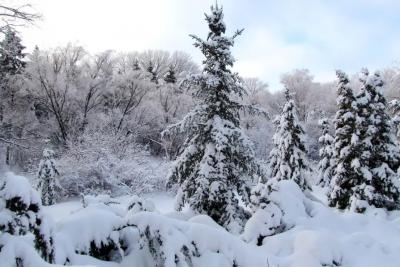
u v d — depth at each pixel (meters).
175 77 59.44
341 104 18.03
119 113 39.88
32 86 35.66
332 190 17.78
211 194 11.30
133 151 32.78
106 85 41.03
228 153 12.23
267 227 7.66
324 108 57.25
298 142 19.17
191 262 4.91
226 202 11.56
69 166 27.67
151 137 43.59
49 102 37.88
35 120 35.88
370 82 17.31
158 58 66.94
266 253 5.95
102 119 37.66
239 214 11.92
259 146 43.94
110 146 31.30
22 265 3.42
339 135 17.97
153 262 5.00
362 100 16.94
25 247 3.50
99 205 6.24
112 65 44.94
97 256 5.17
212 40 12.53
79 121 37.97
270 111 59.44
